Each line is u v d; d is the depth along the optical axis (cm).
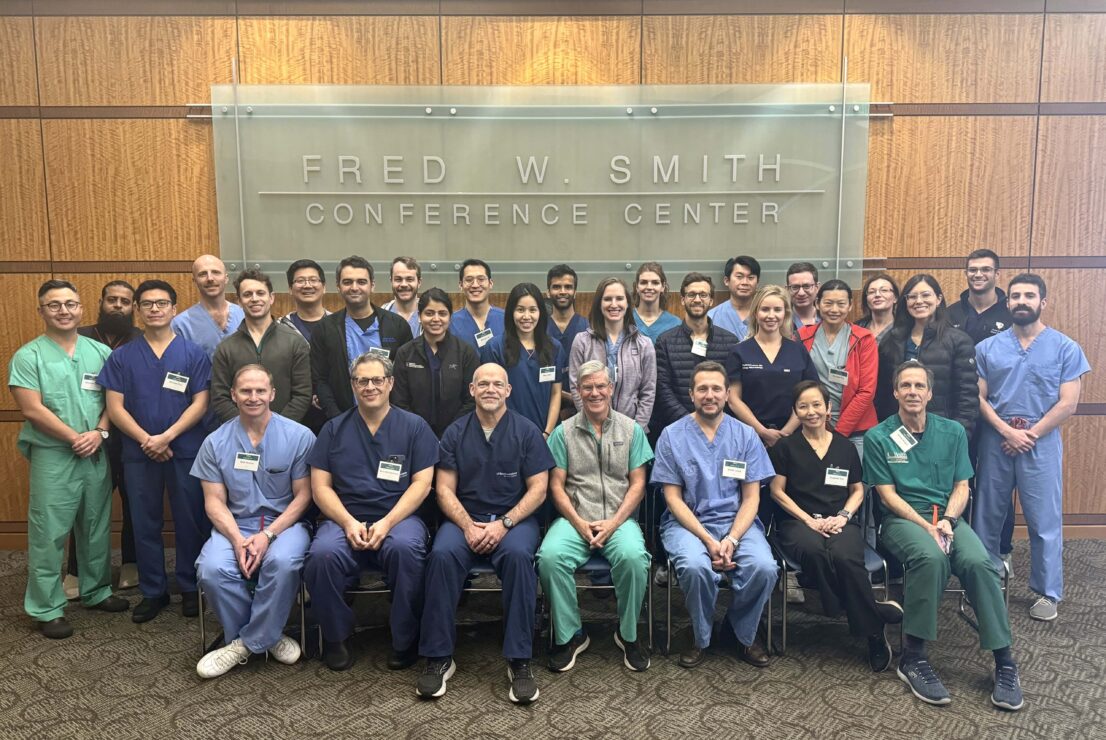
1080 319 395
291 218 388
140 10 377
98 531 322
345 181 386
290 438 291
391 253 392
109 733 237
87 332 362
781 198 388
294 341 332
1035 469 319
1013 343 326
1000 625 256
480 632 309
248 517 289
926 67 380
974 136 384
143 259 392
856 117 381
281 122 382
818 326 347
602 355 338
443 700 256
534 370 335
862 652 288
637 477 293
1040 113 382
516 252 393
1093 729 238
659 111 383
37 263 393
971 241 390
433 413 323
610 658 285
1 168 386
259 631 272
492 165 387
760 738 234
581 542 281
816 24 378
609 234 392
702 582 270
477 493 288
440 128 384
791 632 304
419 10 378
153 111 382
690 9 379
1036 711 247
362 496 283
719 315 375
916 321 334
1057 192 387
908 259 391
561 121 384
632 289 394
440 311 317
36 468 304
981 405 326
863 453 305
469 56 381
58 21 377
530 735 236
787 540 285
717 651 290
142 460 315
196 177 387
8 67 380
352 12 378
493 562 270
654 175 387
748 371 332
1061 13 377
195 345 326
